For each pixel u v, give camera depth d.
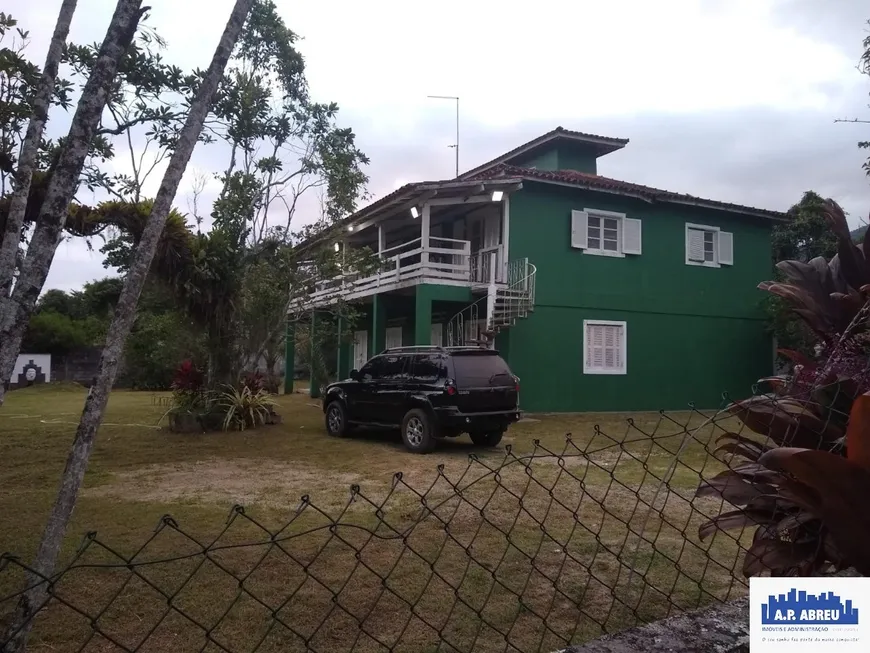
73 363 28.70
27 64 5.36
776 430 2.72
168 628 3.70
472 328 18.30
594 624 3.73
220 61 3.13
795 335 18.70
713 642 2.45
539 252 17.11
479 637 3.57
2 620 3.71
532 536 5.57
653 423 14.39
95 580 4.42
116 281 30.98
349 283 18.66
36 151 4.37
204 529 5.77
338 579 4.50
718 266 19.73
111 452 10.16
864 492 2.04
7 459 9.27
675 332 18.92
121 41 3.14
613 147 21.73
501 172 16.27
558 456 2.88
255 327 13.42
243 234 12.58
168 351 16.77
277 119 11.45
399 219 19.19
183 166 2.99
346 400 12.14
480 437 11.41
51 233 3.08
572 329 17.45
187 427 12.49
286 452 10.45
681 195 18.62
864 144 11.14
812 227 23.22
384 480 8.10
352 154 13.30
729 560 4.93
